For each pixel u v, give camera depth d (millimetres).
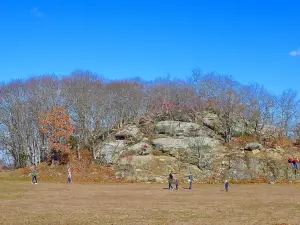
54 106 58406
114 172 51969
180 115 63469
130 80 75688
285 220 19125
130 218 19641
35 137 61219
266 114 64562
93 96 62250
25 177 51438
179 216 20422
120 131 59094
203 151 53781
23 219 19078
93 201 27734
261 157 52469
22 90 62719
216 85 70312
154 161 52688
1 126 62781
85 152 58750
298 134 65438
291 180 49125
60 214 20859
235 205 25531
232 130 61375
